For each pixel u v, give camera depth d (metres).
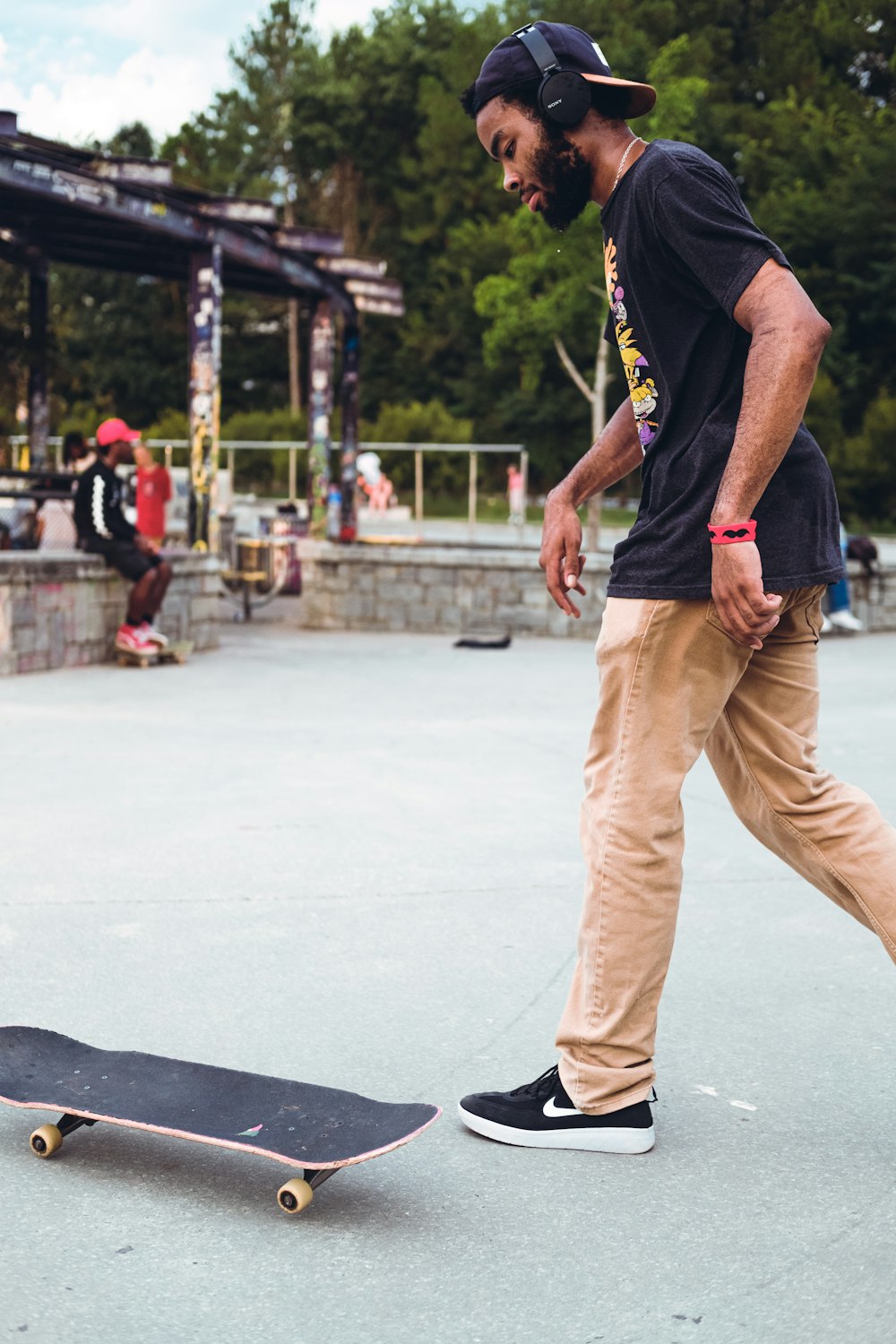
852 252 42.88
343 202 58.94
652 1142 2.36
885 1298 1.85
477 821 5.11
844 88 52.53
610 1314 1.81
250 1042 2.85
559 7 52.28
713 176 2.15
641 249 2.21
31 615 9.39
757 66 56.06
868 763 6.29
